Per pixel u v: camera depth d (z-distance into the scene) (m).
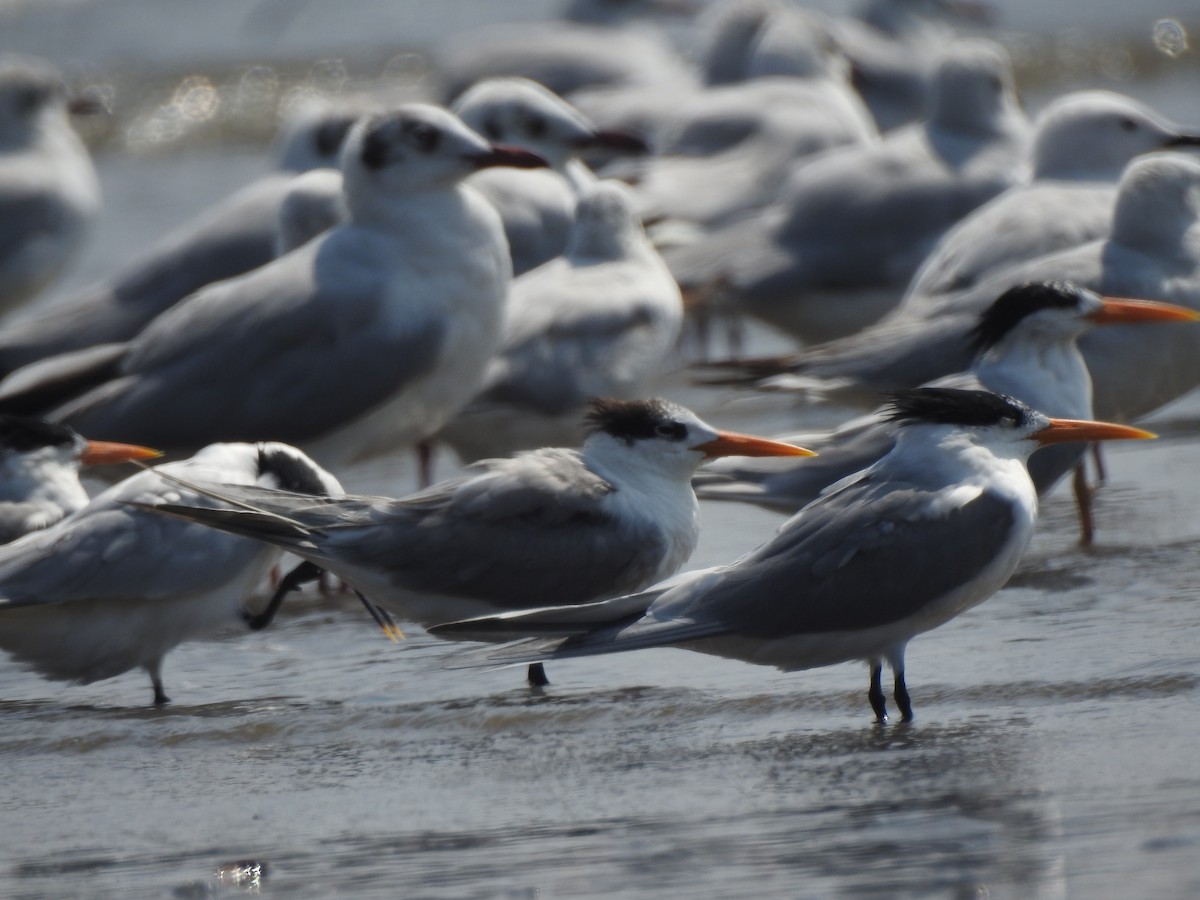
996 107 19.81
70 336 17.39
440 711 10.30
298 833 8.44
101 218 27.05
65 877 8.00
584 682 10.81
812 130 22.34
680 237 20.92
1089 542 13.00
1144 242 14.29
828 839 7.88
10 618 10.92
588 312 15.38
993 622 11.26
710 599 9.56
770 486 12.19
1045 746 8.95
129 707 10.91
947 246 15.98
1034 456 12.23
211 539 10.99
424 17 40.94
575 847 8.00
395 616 12.67
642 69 28.62
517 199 18.38
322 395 14.21
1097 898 7.06
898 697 9.72
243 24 40.41
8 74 21.59
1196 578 11.86
